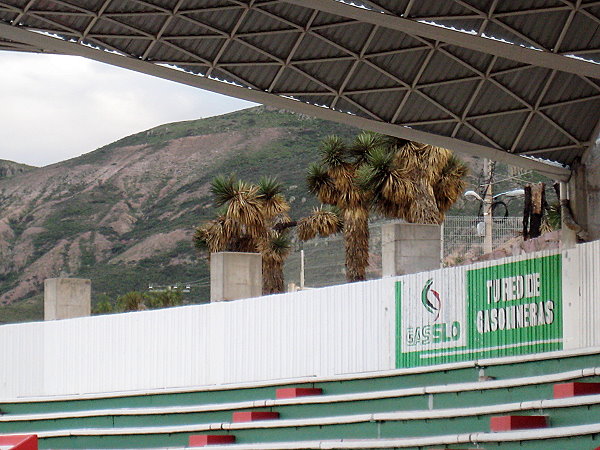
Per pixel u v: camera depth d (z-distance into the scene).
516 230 51.00
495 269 27.06
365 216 52.12
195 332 36.97
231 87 32.50
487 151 32.81
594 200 30.95
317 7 26.28
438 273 28.78
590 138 31.25
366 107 32.78
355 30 30.45
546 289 25.45
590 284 24.02
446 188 50.12
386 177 49.28
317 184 53.53
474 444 24.08
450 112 32.12
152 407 37.34
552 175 32.03
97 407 39.59
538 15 26.77
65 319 42.06
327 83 32.34
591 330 23.91
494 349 26.80
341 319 31.88
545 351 25.31
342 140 53.06
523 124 31.89
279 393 32.19
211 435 31.97
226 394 34.97
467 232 49.44
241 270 37.81
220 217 60.72
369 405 29.02
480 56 30.27
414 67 31.27
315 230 61.66
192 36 31.06
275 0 29.30
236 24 30.72
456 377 27.38
